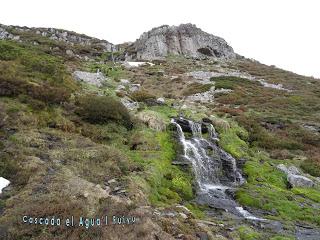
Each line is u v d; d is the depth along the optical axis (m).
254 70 75.88
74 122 24.91
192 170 24.64
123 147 24.44
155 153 24.58
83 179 16.56
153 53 81.50
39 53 48.78
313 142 37.19
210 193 23.47
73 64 53.22
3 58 31.92
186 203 20.50
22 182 15.53
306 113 47.41
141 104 35.94
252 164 28.83
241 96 51.50
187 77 60.97
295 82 68.06
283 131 38.81
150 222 13.34
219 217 19.47
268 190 25.03
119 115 27.11
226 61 83.06
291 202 23.36
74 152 19.77
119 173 19.06
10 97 24.31
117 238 12.09
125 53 82.44
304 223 20.86
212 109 41.78
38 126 22.17
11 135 19.80
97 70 53.62
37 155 18.38
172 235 13.78
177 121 30.98
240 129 35.22
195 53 85.81
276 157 32.09
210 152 28.58
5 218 12.60
